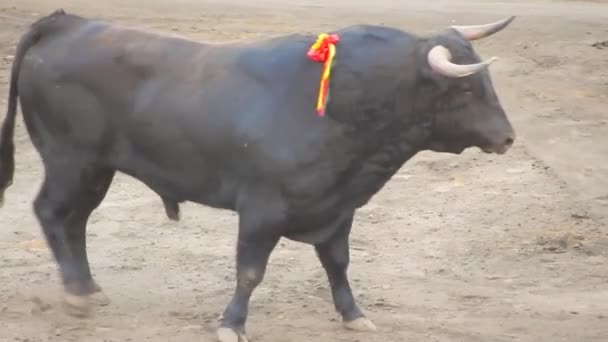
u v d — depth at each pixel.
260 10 60.19
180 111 16.52
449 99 15.68
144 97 16.88
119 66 17.17
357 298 19.75
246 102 16.09
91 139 17.53
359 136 15.87
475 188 27.55
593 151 30.94
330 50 15.79
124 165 17.47
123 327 17.89
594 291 20.48
